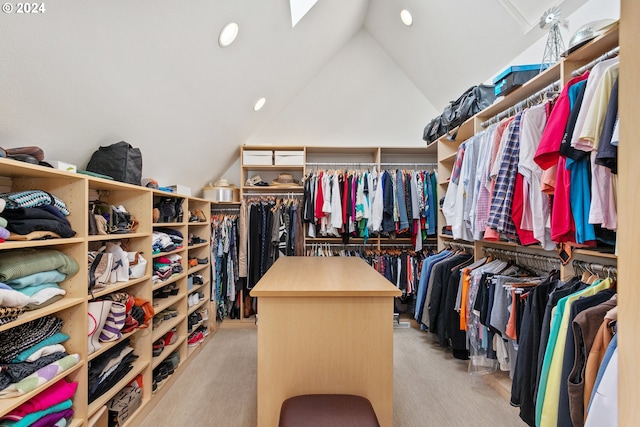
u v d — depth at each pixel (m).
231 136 3.12
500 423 1.71
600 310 1.15
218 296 3.22
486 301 2.01
